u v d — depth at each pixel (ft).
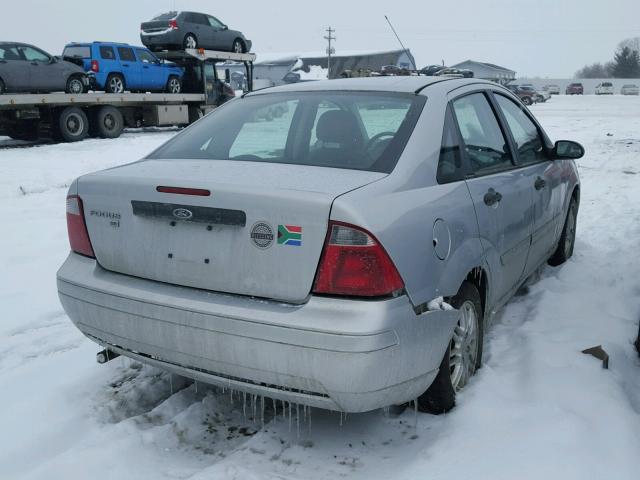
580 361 12.06
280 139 11.37
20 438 10.33
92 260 10.54
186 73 81.15
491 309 12.43
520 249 13.58
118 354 10.80
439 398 10.42
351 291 8.55
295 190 8.84
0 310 16.56
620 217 26.04
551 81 315.78
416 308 9.12
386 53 269.85
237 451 9.85
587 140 64.08
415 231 9.29
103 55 71.10
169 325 9.39
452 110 11.84
